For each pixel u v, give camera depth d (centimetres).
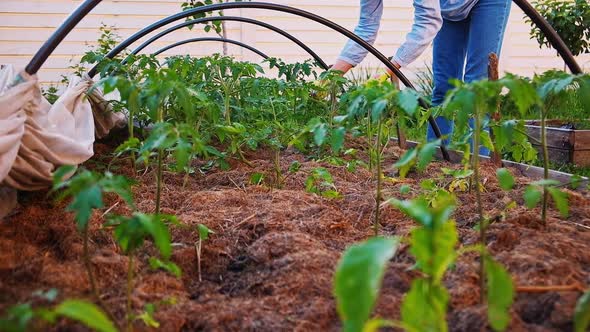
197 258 223
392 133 573
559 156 456
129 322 162
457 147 237
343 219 265
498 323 133
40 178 247
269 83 417
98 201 145
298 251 220
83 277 194
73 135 279
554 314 164
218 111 339
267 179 344
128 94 227
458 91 180
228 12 822
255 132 363
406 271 198
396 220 269
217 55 427
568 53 307
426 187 271
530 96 181
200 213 268
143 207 276
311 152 420
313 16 368
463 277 192
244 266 221
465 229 249
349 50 459
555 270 190
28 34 776
